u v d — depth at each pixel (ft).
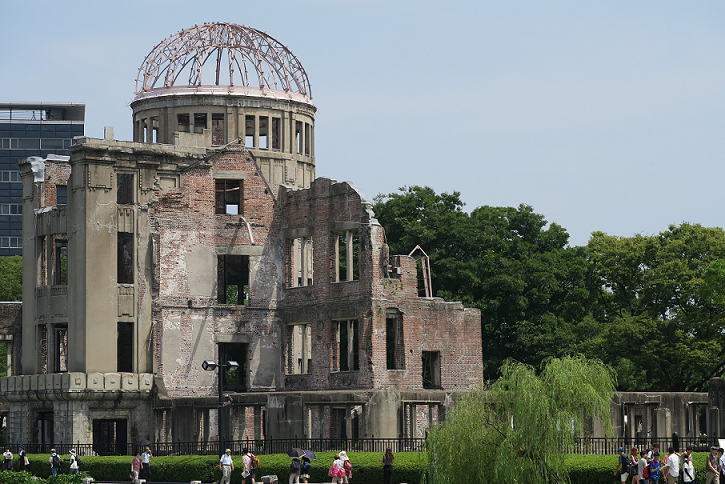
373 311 216.95
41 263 242.78
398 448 192.75
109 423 251.39
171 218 237.86
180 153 241.35
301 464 167.63
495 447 134.31
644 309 297.53
